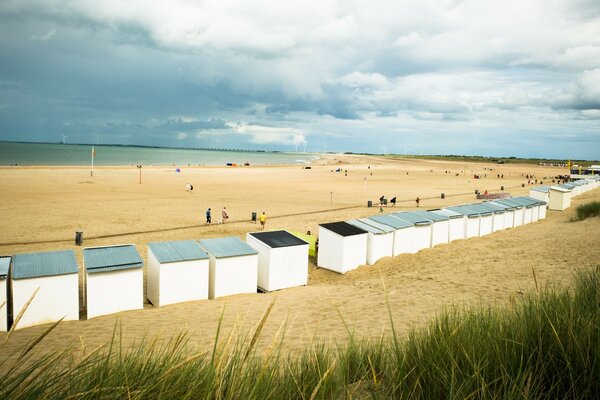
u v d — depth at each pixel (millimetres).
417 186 76062
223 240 18000
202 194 54125
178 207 41844
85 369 2604
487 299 11719
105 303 14031
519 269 16000
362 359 3965
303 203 47688
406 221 24375
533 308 4410
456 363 3102
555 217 37500
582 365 3070
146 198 48188
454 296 12594
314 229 31922
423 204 48938
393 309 11578
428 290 13969
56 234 28312
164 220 34500
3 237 27094
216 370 2500
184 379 2604
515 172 141875
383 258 22734
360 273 20562
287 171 121875
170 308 14523
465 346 3547
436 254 23156
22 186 55562
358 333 9000
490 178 106375
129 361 2832
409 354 3688
